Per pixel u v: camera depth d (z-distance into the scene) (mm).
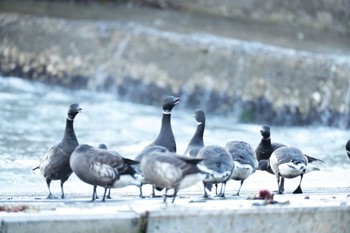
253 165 15102
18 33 35094
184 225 12500
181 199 14328
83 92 33406
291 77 30891
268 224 12867
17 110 29062
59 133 25969
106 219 12227
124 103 32250
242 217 12711
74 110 15336
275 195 14727
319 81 30828
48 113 28953
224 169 13930
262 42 33969
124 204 13195
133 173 13852
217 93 31094
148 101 32031
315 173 20047
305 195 14789
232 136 26750
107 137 25781
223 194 14977
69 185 17859
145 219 12391
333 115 30250
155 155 13164
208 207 12852
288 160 15484
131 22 35625
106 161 13555
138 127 27750
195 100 31344
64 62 33969
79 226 12141
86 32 34625
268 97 30469
